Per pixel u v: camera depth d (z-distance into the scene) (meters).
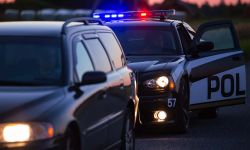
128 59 16.78
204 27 18.06
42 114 9.66
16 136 9.48
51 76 10.77
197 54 17.67
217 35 18.27
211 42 17.64
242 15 124.38
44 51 11.16
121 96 12.67
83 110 10.57
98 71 11.00
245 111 20.84
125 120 13.01
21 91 10.25
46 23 12.12
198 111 19.36
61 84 10.64
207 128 17.50
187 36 18.39
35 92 10.20
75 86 10.72
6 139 9.48
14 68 10.96
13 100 9.85
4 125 9.51
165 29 17.94
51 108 9.83
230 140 15.68
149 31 17.89
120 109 12.59
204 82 17.80
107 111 11.80
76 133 10.38
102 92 11.51
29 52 11.20
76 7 146.50
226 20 18.52
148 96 15.70
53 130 9.63
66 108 10.03
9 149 9.43
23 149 9.45
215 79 18.02
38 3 137.75
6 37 11.51
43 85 10.61
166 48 17.56
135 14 18.94
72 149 10.26
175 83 15.88
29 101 9.84
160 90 15.75
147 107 15.69
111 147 12.13
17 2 134.38
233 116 19.83
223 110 21.12
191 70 17.36
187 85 17.05
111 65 12.73
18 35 11.54
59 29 11.59
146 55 17.31
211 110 19.22
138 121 15.75
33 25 11.94
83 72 11.36
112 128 12.09
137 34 17.84
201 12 125.62
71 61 11.04
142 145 14.95
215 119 19.23
